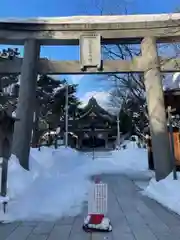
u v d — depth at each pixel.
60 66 12.78
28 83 12.46
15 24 13.04
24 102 12.31
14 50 30.17
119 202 7.64
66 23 12.96
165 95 13.95
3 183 6.82
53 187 8.95
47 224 5.41
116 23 12.85
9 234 4.75
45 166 14.27
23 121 12.09
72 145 50.59
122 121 49.59
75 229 5.06
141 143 40.31
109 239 4.46
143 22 12.77
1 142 6.96
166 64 12.59
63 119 41.19
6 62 13.05
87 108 50.72
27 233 4.81
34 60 12.72
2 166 6.92
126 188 10.21
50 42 13.21
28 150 11.98
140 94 21.45
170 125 10.32
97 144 53.31
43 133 36.19
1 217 5.79
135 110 32.41
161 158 11.19
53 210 6.45
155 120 11.65
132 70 12.52
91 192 5.16
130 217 5.98
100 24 12.84
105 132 52.38
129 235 4.68
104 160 25.17
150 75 12.23
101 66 12.58
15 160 9.83
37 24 13.02
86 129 50.50
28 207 6.48
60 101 37.06
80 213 6.30
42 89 34.12
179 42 13.12
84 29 12.89
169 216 6.06
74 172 15.56
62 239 4.47
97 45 12.63
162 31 12.68
